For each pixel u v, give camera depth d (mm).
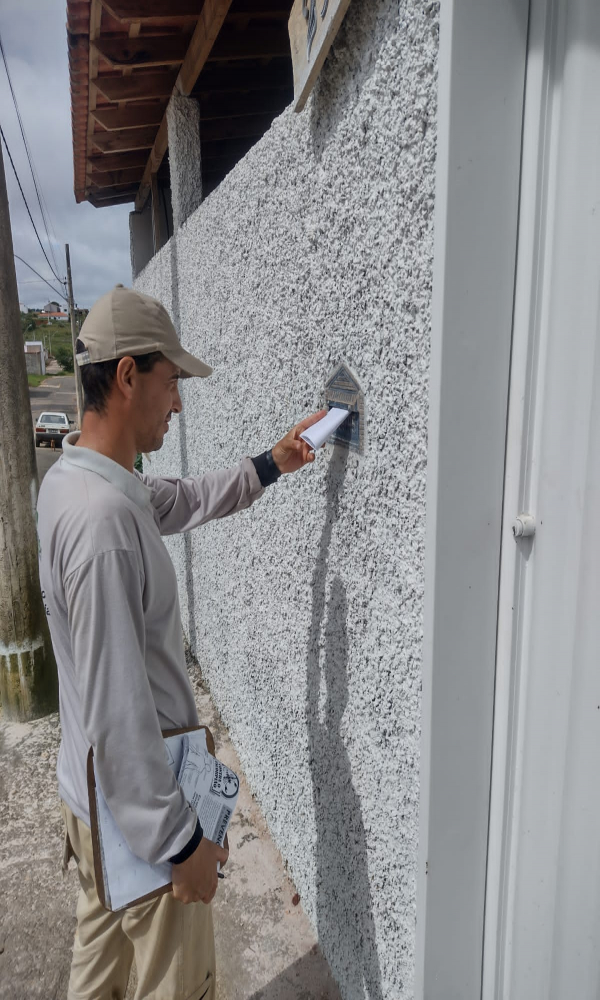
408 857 1322
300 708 1938
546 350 1005
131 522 1176
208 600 3184
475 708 1164
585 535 965
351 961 1704
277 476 1713
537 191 975
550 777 1086
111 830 1192
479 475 1085
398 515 1246
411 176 1083
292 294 1728
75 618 1124
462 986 1290
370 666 1435
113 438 1282
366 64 1191
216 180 6074
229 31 3434
